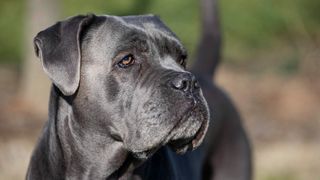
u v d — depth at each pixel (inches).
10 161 506.6
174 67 270.7
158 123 255.3
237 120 373.4
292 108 716.0
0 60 938.1
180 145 264.8
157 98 256.5
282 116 700.7
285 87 784.9
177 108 253.4
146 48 267.9
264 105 733.9
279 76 838.5
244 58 928.3
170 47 273.6
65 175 280.7
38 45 268.7
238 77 849.5
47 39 267.9
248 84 814.5
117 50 267.1
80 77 269.4
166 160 289.1
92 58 269.6
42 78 722.2
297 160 517.7
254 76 846.5
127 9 841.5
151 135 256.5
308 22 933.2
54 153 280.8
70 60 263.4
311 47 919.7
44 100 719.1
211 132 354.3
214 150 362.9
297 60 868.6
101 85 267.7
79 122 273.1
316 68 844.0
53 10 725.9
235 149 369.1
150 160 285.0
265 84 807.1
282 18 933.8
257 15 936.3
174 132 255.8
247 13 935.7
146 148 259.3
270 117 698.2
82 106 270.8
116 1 847.7
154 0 861.8
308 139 606.2
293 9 935.0
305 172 494.0
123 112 265.3
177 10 879.1
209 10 388.5
